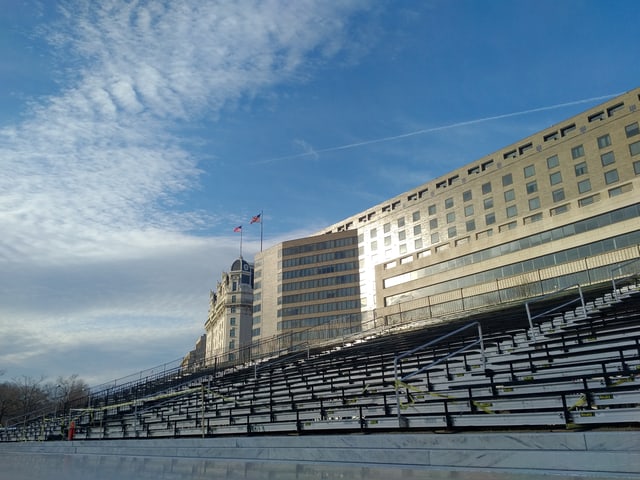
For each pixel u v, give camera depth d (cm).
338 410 1486
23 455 2261
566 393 996
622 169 6488
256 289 11494
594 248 4206
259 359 4034
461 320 3216
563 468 780
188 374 4181
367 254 10019
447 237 8444
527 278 4541
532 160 7494
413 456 969
